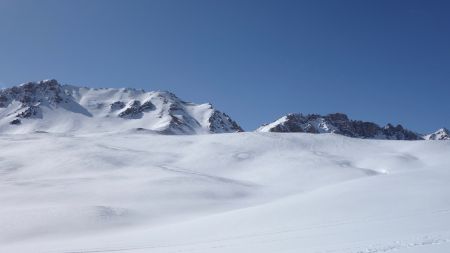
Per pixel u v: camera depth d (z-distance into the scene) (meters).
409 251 16.67
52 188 68.88
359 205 34.91
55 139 131.38
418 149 123.31
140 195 63.22
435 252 16.16
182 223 42.19
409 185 40.97
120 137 144.62
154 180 73.62
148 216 51.34
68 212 48.97
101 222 46.84
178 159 112.38
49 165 98.75
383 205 33.91
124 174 83.38
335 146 124.81
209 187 69.88
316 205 36.97
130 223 47.88
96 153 109.44
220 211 54.50
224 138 133.38
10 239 41.47
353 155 115.56
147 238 33.94
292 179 88.06
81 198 61.88
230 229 33.19
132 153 114.69
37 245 37.22
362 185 43.91
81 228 44.97
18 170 95.69
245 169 101.25
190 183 72.12
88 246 32.22
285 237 25.52
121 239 35.09
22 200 60.75
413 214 29.19
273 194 70.12
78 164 98.50
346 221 29.30
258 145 122.94
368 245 18.83
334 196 39.62
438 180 42.66
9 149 117.88
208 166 104.62
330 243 21.22
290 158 107.19
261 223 33.62
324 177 88.50
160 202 59.16
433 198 34.31
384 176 48.34
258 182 87.81
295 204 39.12
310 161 102.81
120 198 61.81
